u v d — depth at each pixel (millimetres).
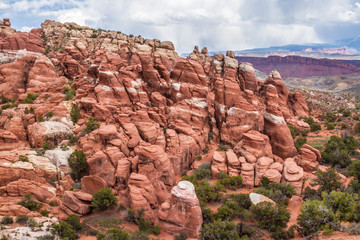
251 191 49656
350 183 45281
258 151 57781
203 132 70938
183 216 37500
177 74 78812
